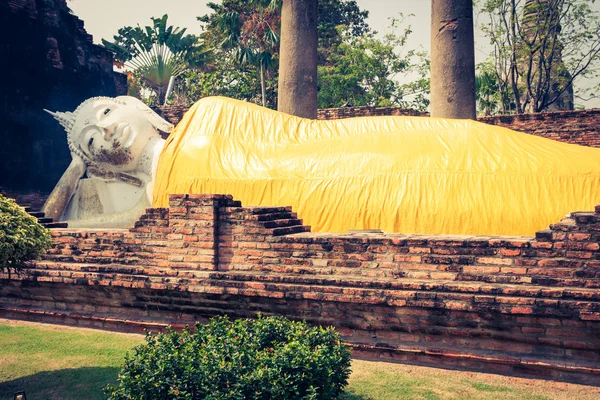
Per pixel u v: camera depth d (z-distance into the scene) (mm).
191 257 7871
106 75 22125
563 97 28141
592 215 6074
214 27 37750
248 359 4527
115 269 8336
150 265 8219
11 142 17953
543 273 6258
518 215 9562
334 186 10680
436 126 11242
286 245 7465
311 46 15062
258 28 33562
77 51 20484
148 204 13570
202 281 7617
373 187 10438
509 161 10133
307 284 7098
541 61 25703
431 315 6516
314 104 15062
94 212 14500
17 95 18109
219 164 11711
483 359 6312
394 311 6676
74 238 8859
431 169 10312
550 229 6352
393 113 18750
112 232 8727
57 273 8617
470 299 6246
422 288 6562
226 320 5668
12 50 17859
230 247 7762
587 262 6059
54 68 19109
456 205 9875
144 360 4633
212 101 12812
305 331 5293
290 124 12188
